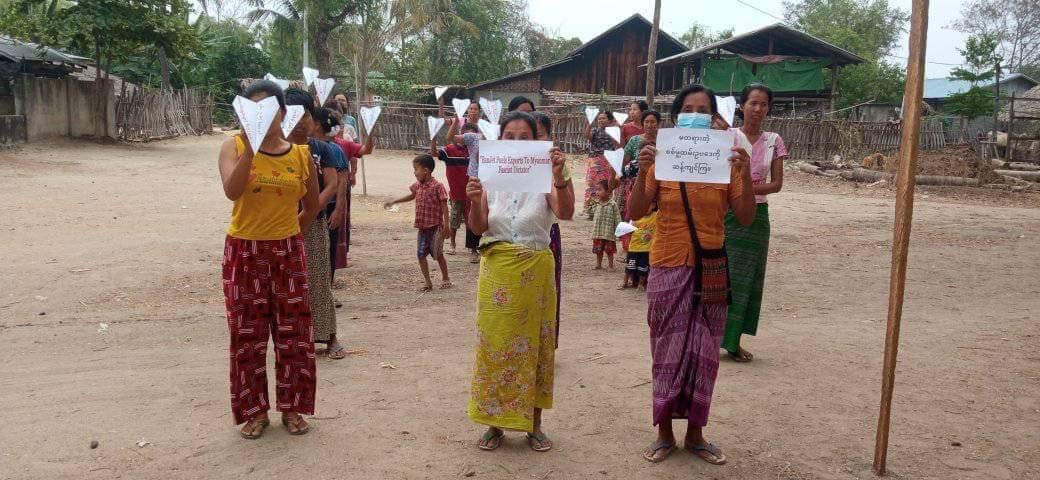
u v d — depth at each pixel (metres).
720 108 4.08
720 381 4.95
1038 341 5.98
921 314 6.91
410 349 5.52
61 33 20.47
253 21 32.03
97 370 4.89
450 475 3.55
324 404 4.40
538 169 3.60
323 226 5.18
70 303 6.43
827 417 4.36
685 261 3.65
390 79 38.16
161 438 3.86
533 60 46.47
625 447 3.92
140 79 34.50
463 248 9.73
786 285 8.08
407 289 7.50
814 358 5.48
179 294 6.85
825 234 11.61
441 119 8.89
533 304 3.68
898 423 4.29
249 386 3.85
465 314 6.57
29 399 4.35
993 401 4.64
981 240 11.20
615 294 7.49
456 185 9.02
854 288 7.98
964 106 30.06
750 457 3.82
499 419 3.72
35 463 3.54
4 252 8.13
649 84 18.62
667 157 3.56
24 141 19.92
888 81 37.06
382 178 17.66
